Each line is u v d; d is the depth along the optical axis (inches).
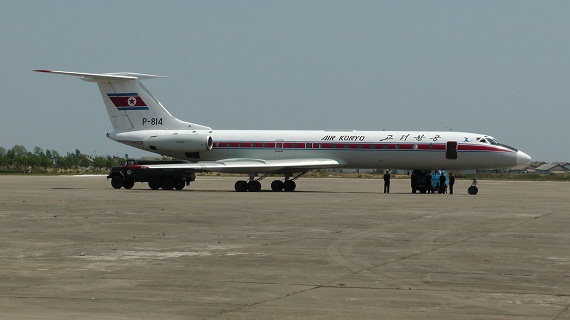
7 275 965.8
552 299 836.6
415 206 2305.6
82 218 1779.0
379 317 742.5
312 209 2127.2
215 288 888.3
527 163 3176.7
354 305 797.9
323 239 1384.1
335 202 2472.9
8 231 1488.7
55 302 800.3
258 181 3356.3
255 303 804.6
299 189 3683.6
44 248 1232.8
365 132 3282.5
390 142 3225.9
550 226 1658.5
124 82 3432.6
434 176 3444.9
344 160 3272.6
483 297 845.8
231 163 3260.3
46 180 4820.4
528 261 1120.8
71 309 767.1
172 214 1905.8
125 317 733.9
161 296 837.8
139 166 3304.6
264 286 903.7
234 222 1704.0
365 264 1082.1
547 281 951.0
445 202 2546.8
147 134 3403.1
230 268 1035.9
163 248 1240.8
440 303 811.4
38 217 1801.2
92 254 1165.1
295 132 3348.9
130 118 3449.8
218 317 737.0
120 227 1574.8
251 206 2223.2
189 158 3442.4
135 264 1065.5
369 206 2279.8
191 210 2043.6
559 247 1286.9
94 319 723.4
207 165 3206.2
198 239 1370.6
